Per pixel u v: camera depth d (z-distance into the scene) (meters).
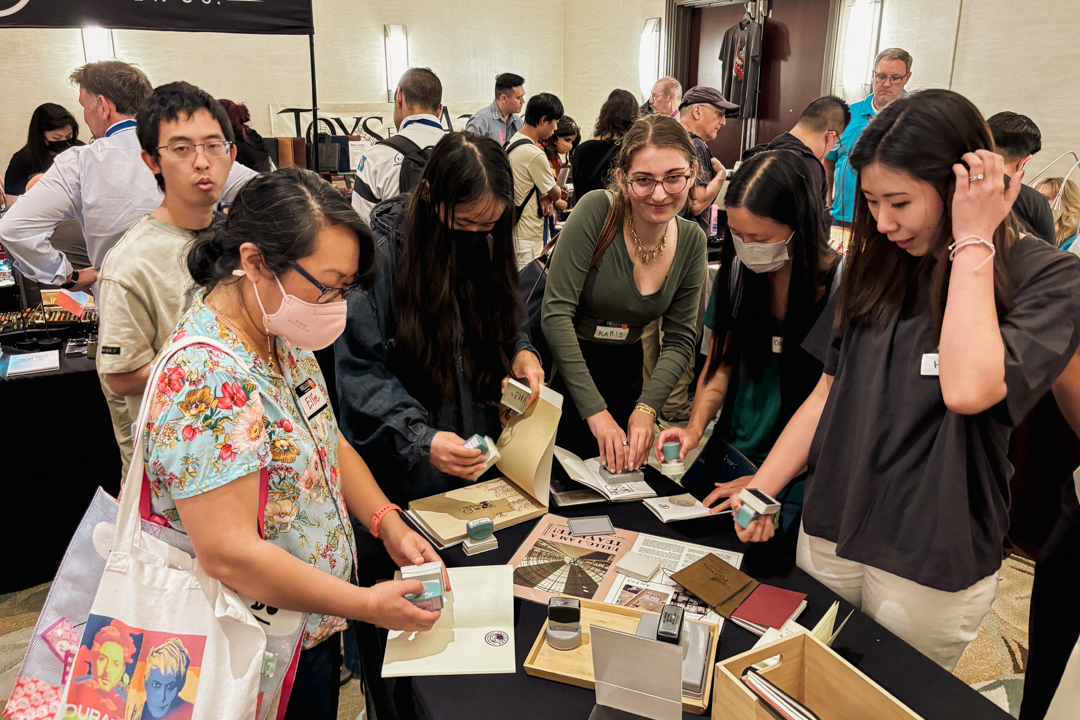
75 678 0.94
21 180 4.46
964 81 4.86
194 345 0.92
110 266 1.76
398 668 1.12
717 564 1.36
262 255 0.94
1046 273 1.07
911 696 1.04
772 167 1.48
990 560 1.16
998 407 1.08
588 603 1.22
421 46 7.93
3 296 3.60
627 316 1.95
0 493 2.48
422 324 1.55
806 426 1.42
